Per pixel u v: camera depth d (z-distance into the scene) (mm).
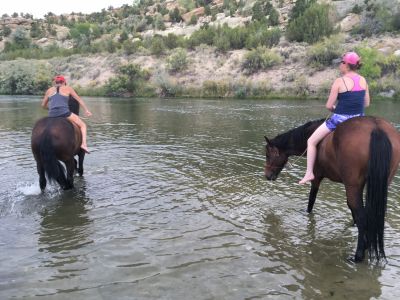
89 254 5234
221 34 47000
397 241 5570
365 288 4430
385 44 37844
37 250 5348
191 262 5016
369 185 4438
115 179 8594
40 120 7305
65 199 7312
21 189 7895
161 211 6746
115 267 4902
